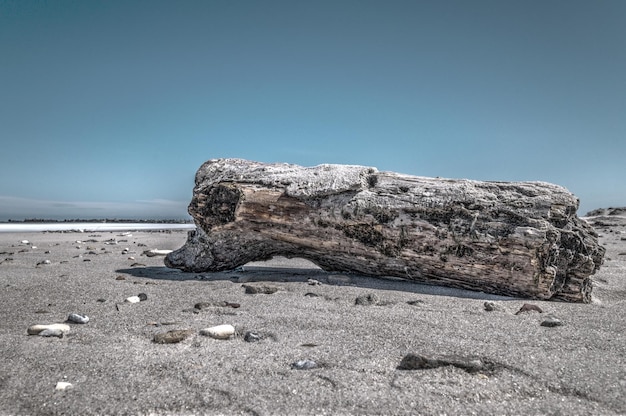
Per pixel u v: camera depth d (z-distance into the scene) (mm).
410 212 5215
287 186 5625
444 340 3094
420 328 3406
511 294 4906
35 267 6711
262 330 3352
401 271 5379
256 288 4852
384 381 2398
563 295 4832
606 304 4828
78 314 3824
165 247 10547
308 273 6109
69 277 5727
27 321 3654
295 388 2301
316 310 3992
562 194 4941
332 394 2236
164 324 3537
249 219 5734
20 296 4586
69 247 10289
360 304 4312
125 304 4254
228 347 2982
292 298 4543
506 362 2646
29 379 2406
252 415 2039
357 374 2488
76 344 3021
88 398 2189
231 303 4230
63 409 2086
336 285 5301
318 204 5539
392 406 2123
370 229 5344
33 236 13898
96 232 16469
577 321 3715
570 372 2504
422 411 2082
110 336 3219
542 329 3414
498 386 2350
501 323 3598
